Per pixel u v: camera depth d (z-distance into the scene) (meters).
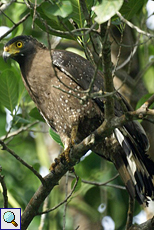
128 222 9.20
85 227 13.60
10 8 13.52
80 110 9.74
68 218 13.72
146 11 12.50
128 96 13.05
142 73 12.71
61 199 13.89
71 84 9.77
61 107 9.88
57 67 9.96
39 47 10.73
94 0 8.25
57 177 9.01
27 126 12.56
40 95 10.13
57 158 9.38
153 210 11.51
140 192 9.36
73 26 9.24
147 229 8.93
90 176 13.70
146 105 7.55
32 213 9.05
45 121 11.36
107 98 7.65
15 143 14.76
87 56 8.68
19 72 12.47
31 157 14.87
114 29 13.03
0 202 11.76
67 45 13.96
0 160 14.44
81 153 8.76
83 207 13.82
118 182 13.67
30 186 13.96
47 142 15.05
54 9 7.29
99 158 14.00
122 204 13.61
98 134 8.27
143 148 9.44
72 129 9.87
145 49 12.82
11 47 10.63
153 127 12.02
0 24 13.90
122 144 9.55
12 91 10.72
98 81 9.95
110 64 7.30
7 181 13.91
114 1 6.71
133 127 9.43
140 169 9.45
